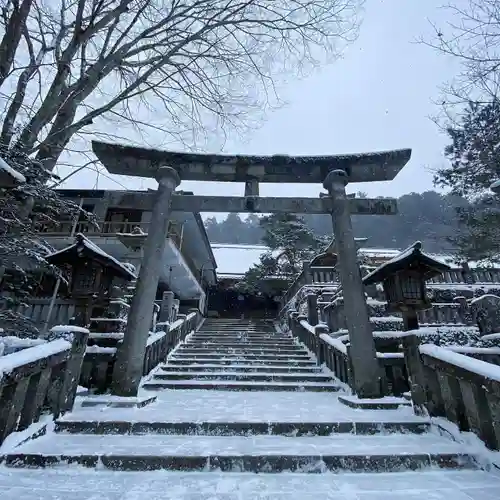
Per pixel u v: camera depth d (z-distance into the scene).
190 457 2.40
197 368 6.32
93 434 2.99
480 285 10.31
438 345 3.52
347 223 5.38
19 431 2.60
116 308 5.74
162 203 5.30
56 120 5.02
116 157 5.63
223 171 5.91
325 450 2.58
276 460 2.41
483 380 2.51
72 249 4.03
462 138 10.12
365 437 3.02
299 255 19.92
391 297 4.27
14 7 4.34
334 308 7.93
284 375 5.83
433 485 2.14
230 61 6.09
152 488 2.04
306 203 5.61
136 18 5.45
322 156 5.89
